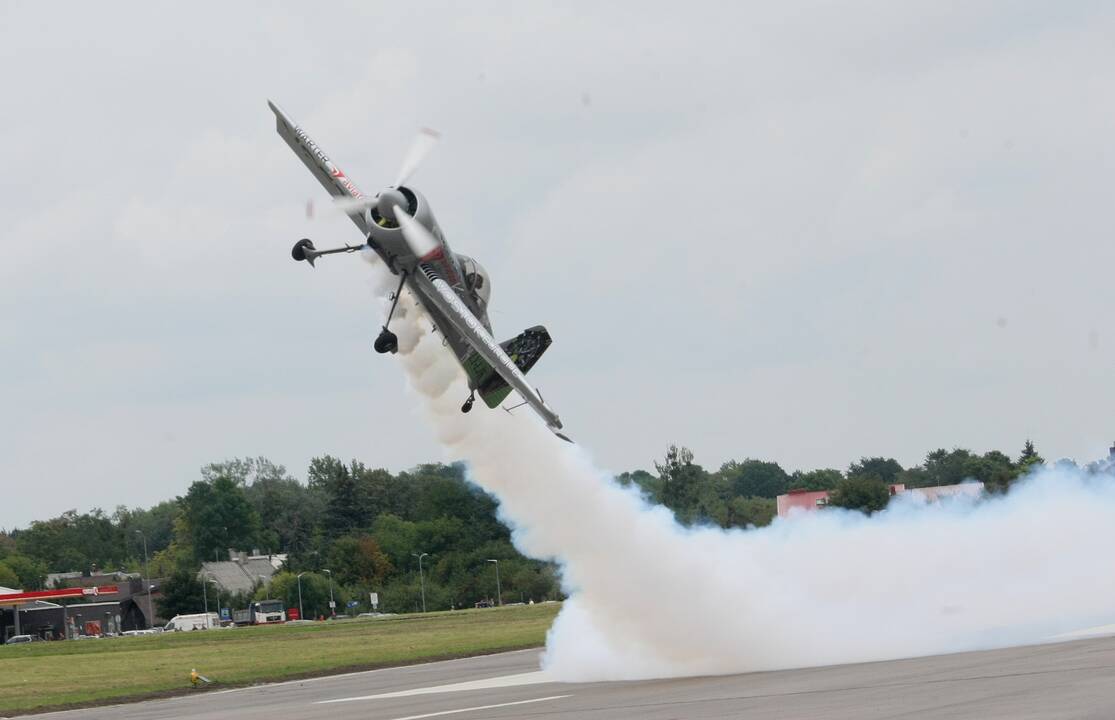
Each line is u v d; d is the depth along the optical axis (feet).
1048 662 133.59
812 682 140.36
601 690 159.22
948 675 130.82
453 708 149.89
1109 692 102.06
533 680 189.98
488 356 172.55
